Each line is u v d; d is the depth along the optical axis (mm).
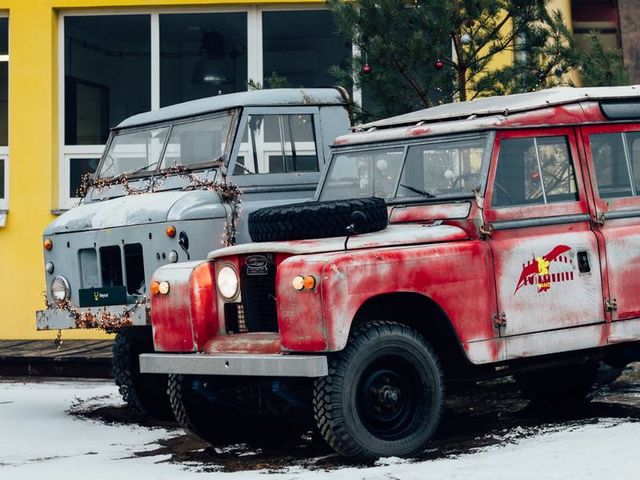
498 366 8375
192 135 11398
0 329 17609
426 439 7797
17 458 8609
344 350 7559
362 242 7762
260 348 7926
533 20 13148
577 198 8711
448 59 13062
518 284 8211
